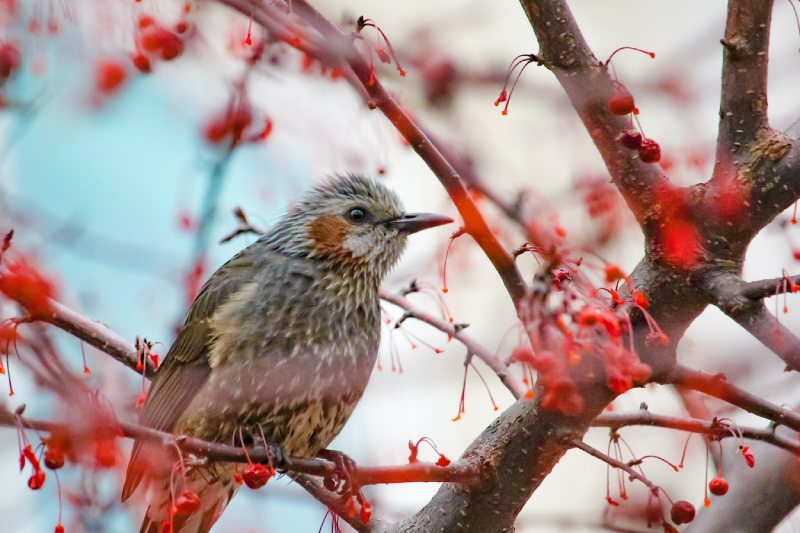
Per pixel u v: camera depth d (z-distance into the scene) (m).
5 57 10.15
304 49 8.66
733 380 11.91
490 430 9.41
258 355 11.12
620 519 11.55
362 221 12.28
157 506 10.31
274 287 11.52
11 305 8.64
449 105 12.55
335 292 11.66
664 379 9.03
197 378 11.16
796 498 10.91
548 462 9.14
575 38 8.97
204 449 8.59
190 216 11.98
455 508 9.52
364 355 11.69
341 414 11.42
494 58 13.80
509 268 8.48
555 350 8.10
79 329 10.05
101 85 10.44
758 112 8.96
